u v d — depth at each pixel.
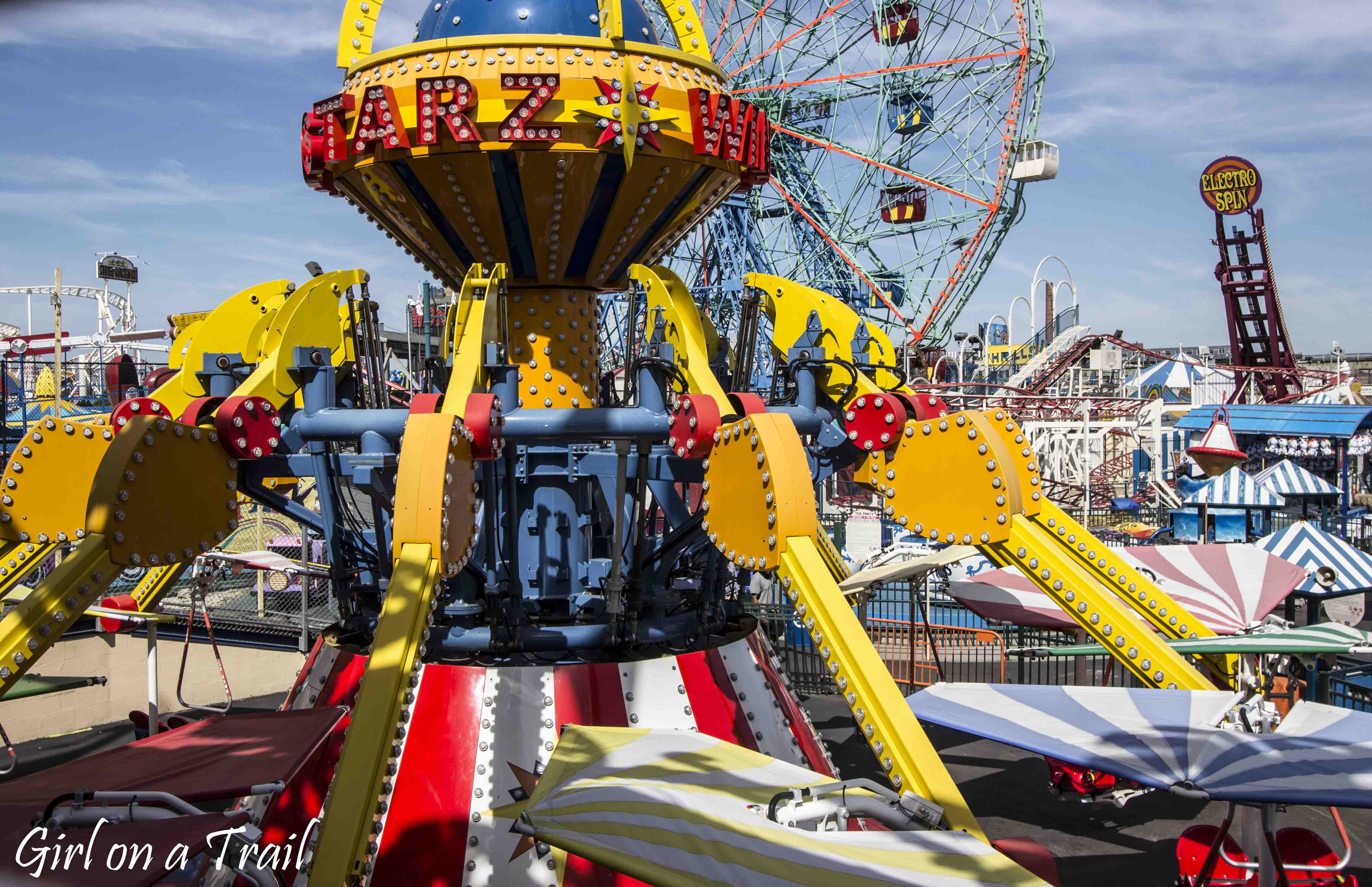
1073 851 12.77
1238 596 12.12
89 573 6.14
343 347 8.97
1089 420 45.03
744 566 6.47
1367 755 5.72
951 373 72.75
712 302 53.56
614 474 8.31
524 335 8.95
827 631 5.66
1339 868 8.86
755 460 6.30
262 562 17.72
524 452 8.44
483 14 8.48
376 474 7.33
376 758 4.94
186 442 6.82
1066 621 13.27
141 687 19.81
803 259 59.66
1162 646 7.34
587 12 8.55
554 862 6.86
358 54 9.05
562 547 8.46
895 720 5.27
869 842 4.61
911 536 30.55
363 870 4.75
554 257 8.72
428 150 7.94
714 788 5.25
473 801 7.16
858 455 8.27
